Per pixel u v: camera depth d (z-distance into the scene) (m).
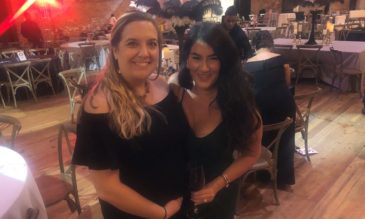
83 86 3.70
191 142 1.32
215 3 2.04
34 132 4.29
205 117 1.33
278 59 2.56
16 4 8.36
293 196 2.75
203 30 1.26
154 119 1.13
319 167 3.21
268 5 12.42
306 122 3.25
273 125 2.35
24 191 1.54
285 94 2.57
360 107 4.86
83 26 9.32
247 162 1.42
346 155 3.43
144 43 1.07
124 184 1.11
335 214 2.51
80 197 2.79
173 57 3.29
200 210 1.36
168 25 2.00
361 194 2.74
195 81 1.31
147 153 1.12
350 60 5.41
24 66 5.69
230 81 1.28
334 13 10.06
